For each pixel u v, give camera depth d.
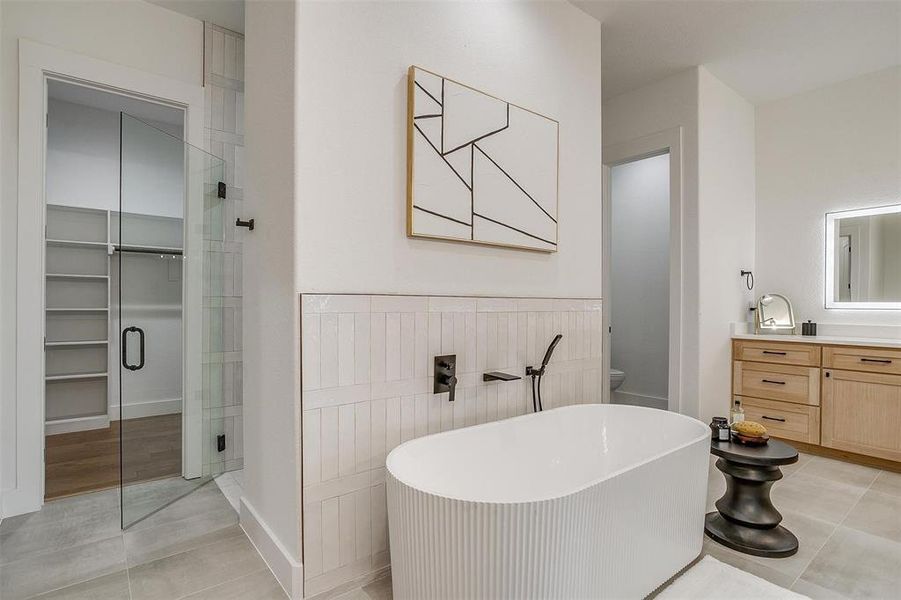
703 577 1.67
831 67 3.22
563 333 2.49
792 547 1.86
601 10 2.59
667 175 4.43
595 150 2.69
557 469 2.11
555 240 2.40
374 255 1.75
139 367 2.27
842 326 3.36
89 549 1.87
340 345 1.64
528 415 2.04
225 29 2.84
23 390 2.20
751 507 1.98
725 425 2.08
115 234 4.02
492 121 2.11
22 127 2.21
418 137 1.84
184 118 2.75
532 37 2.33
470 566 1.22
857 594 1.60
